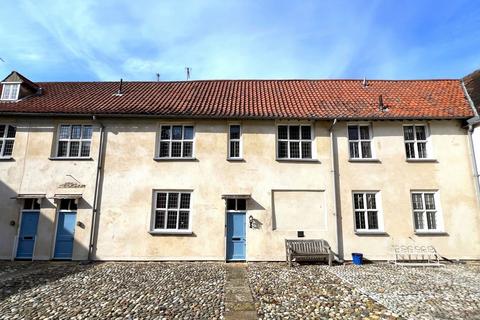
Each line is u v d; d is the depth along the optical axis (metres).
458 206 13.18
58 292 8.11
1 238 12.77
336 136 13.98
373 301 7.35
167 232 12.83
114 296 7.75
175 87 17.23
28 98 15.17
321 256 12.20
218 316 6.37
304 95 15.89
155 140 13.72
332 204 13.24
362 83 17.33
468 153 13.65
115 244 12.73
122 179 13.33
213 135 13.83
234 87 17.12
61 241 12.85
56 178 13.27
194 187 13.29
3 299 7.51
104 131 13.77
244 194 13.23
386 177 13.52
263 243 12.84
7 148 13.71
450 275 10.21
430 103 14.66
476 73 16.00
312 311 6.67
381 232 12.98
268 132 13.90
